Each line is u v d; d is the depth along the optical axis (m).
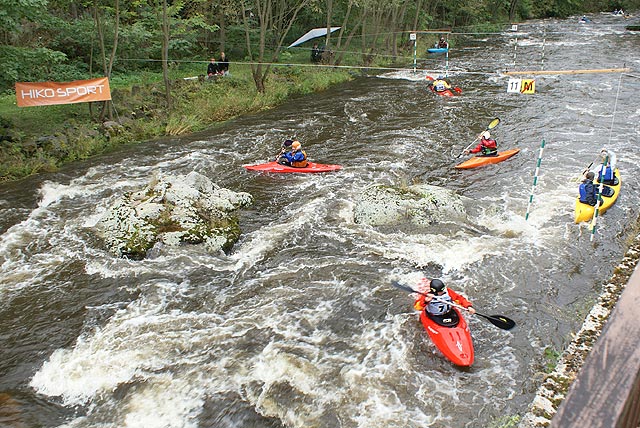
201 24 23.78
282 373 7.20
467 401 6.62
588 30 46.41
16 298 9.06
